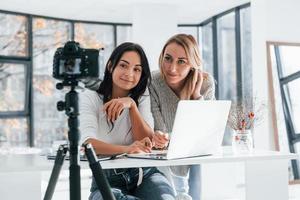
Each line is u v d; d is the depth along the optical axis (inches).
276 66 220.8
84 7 275.4
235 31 277.3
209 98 100.0
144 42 271.6
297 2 225.8
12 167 62.2
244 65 270.4
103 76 83.5
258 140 222.8
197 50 92.4
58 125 301.6
